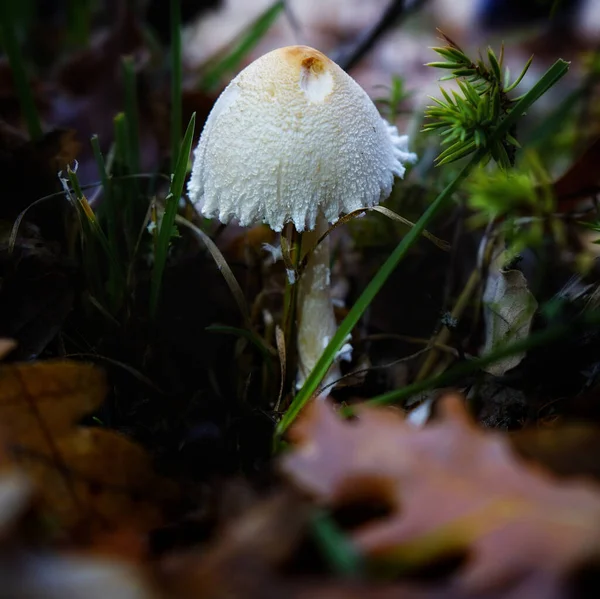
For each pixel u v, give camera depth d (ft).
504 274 0.94
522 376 0.91
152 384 0.93
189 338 0.99
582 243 1.08
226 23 2.82
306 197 0.88
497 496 0.72
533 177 1.05
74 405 0.79
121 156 1.03
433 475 0.73
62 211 1.01
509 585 0.69
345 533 0.73
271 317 0.98
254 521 0.72
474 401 0.90
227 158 0.88
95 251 0.98
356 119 0.88
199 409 0.94
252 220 0.89
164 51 1.56
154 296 0.94
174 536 0.77
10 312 0.92
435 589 0.69
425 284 1.06
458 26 2.83
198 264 1.02
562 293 0.95
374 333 1.04
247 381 0.93
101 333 0.95
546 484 0.71
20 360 0.91
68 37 1.59
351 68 1.29
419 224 0.86
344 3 3.13
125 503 0.78
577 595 0.69
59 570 0.69
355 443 0.74
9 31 1.01
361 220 1.07
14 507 0.70
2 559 0.69
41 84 1.33
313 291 0.96
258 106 0.87
